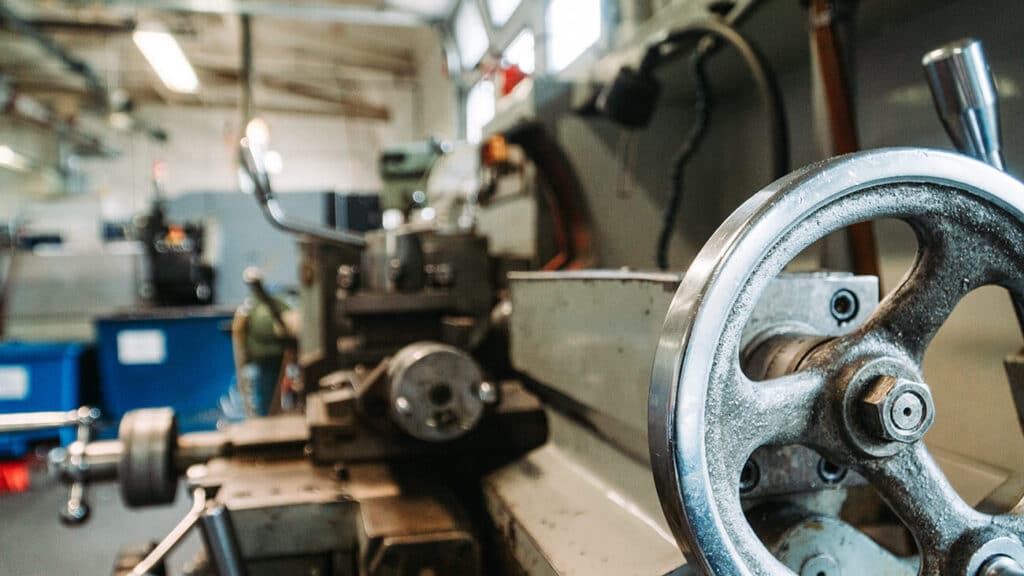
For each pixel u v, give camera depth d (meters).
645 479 0.74
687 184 1.61
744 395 0.44
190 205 3.98
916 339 0.48
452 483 1.04
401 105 6.85
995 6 0.93
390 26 5.89
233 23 5.58
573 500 0.83
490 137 1.57
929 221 0.46
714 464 0.43
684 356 0.41
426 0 4.13
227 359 3.67
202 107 7.57
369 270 1.65
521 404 1.06
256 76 6.88
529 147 1.51
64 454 1.07
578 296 0.86
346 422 1.03
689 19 1.14
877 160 0.43
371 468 1.02
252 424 1.17
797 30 1.13
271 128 7.43
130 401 3.58
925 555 0.48
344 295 1.57
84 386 3.64
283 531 0.89
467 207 2.46
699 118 1.25
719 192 1.59
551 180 1.53
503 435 1.04
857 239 0.85
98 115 7.74
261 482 0.97
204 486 0.98
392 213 2.44
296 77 6.91
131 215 7.81
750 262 0.41
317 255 1.76
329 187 7.55
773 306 0.58
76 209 6.10
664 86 1.49
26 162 7.21
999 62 0.93
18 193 7.64
